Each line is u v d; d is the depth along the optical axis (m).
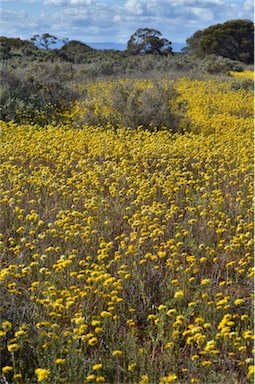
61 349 3.88
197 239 6.14
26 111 14.15
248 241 5.83
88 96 17.45
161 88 14.98
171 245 5.63
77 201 6.99
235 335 4.06
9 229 6.16
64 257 5.02
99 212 6.78
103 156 10.01
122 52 50.88
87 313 4.52
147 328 4.56
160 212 6.48
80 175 7.99
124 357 4.06
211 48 54.03
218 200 7.02
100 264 5.47
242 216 6.98
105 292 4.75
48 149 9.94
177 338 4.20
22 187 7.57
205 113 16.06
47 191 7.59
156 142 10.88
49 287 4.50
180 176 8.76
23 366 3.91
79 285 4.89
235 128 13.66
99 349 4.09
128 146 10.62
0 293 4.47
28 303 4.46
